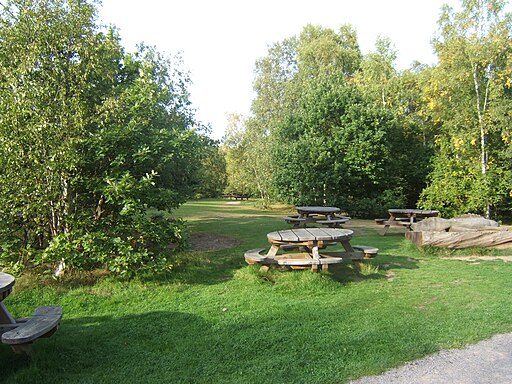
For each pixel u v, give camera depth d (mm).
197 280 6520
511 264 7723
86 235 5934
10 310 5059
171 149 7078
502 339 3975
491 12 16219
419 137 24312
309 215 15070
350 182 21000
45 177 6047
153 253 6469
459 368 3346
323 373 3291
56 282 6023
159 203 6887
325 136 22016
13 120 5785
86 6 6707
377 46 26531
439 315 4707
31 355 3600
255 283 6227
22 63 6102
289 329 4293
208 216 20516
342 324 4441
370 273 6879
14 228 6191
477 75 17000
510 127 15680
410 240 9531
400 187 21531
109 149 6246
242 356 3676
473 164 16719
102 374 3377
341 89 22688
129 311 5039
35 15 6309
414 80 26500
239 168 34719
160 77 10648
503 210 17469
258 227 14898
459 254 8805
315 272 6309
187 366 3500
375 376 3234
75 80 6539
